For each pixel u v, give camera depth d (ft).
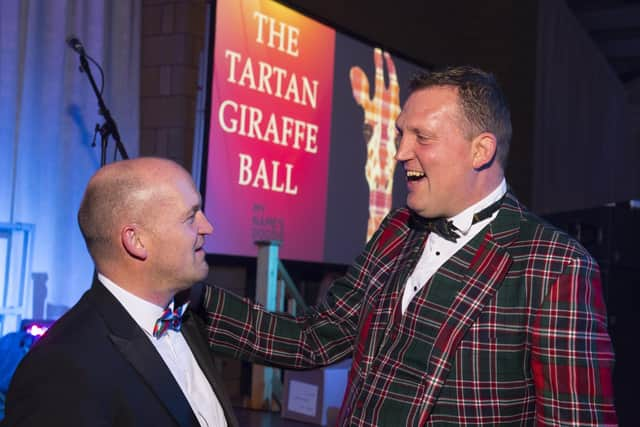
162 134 15.14
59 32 13.56
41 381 3.79
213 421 4.58
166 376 4.21
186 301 4.81
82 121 13.99
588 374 4.03
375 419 4.35
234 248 15.38
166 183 4.31
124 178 4.29
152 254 4.29
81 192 13.97
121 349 4.10
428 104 4.41
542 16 27.86
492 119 4.40
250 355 5.18
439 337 4.30
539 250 4.31
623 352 10.77
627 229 10.87
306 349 5.22
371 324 4.74
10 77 12.73
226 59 15.11
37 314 13.16
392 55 20.65
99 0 14.23
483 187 4.50
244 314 5.15
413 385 4.30
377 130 19.93
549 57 28.94
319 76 17.81
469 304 4.31
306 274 18.79
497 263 4.37
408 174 4.57
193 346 4.76
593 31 38.60
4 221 12.69
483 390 4.21
